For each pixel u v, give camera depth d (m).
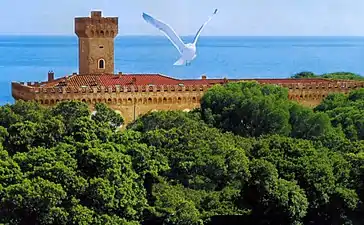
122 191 142.50
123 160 149.88
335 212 162.50
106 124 170.12
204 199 160.38
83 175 143.88
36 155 144.50
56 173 138.75
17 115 176.38
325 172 164.25
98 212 139.00
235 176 163.12
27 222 135.25
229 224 159.50
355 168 165.75
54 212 133.38
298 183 164.50
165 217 149.50
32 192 132.75
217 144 169.50
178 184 161.62
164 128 192.00
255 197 161.50
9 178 138.38
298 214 158.25
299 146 171.50
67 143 154.38
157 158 160.62
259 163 160.88
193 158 164.62
